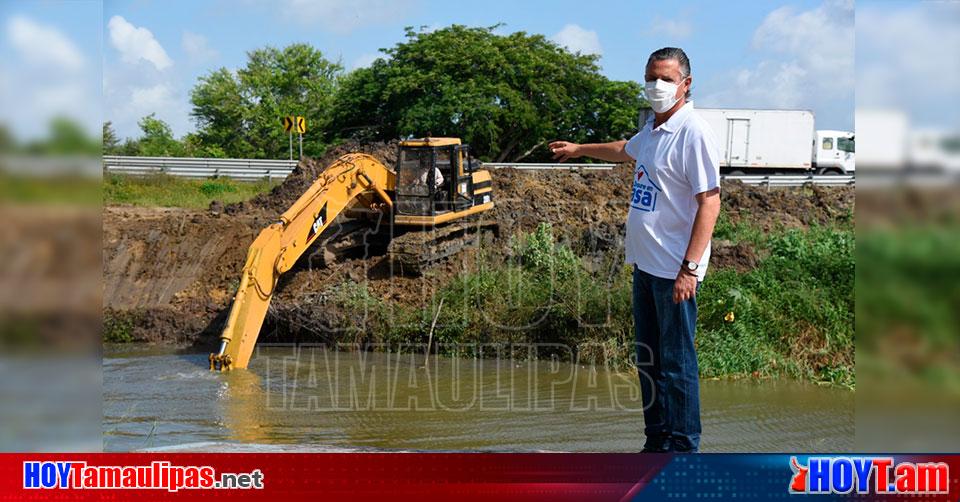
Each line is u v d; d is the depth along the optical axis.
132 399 9.37
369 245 15.38
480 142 35.47
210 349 12.88
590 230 15.20
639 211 4.75
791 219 17.58
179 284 14.64
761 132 31.97
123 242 15.45
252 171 25.47
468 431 8.02
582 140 37.81
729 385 10.38
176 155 43.00
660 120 4.82
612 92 37.88
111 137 24.56
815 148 32.53
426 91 36.16
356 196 14.40
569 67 38.31
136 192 21.70
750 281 12.38
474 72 36.75
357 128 37.78
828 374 10.67
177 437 7.67
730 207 18.20
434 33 37.91
